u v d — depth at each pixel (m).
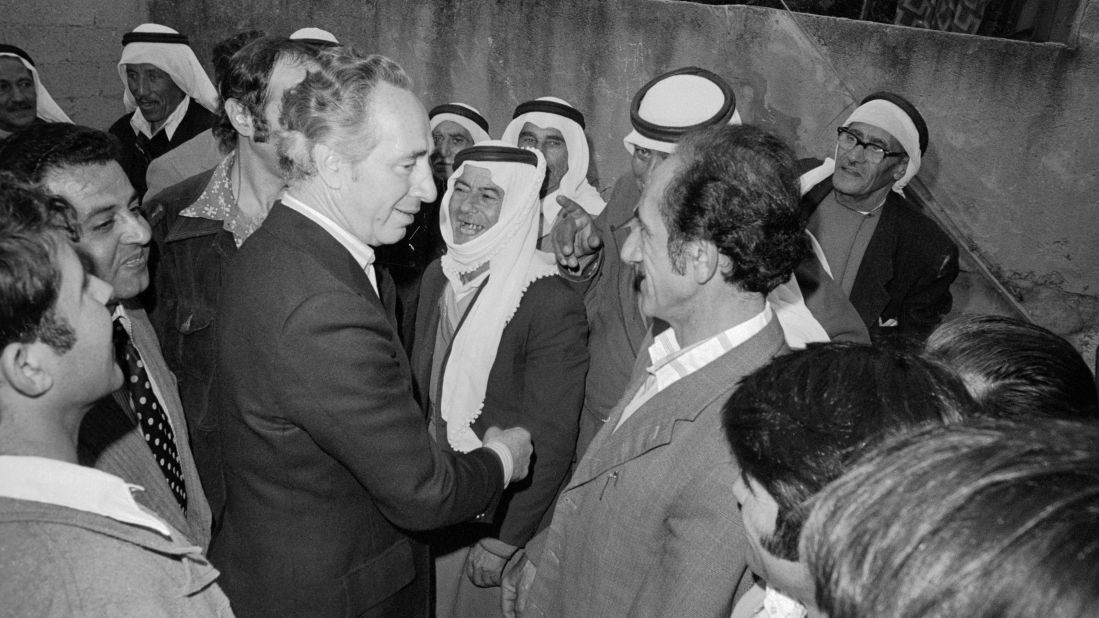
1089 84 3.93
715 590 1.23
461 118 3.57
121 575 0.93
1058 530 0.51
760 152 1.22
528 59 4.79
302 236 1.43
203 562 1.06
